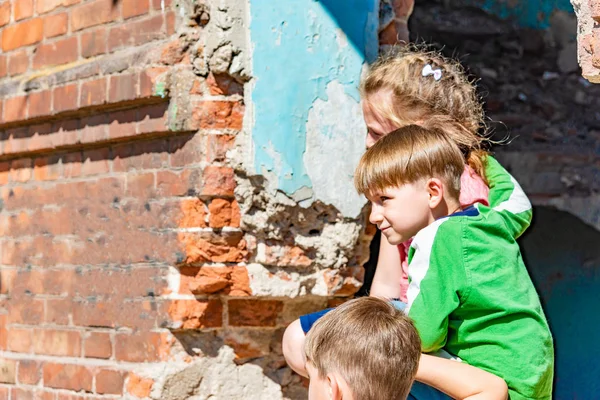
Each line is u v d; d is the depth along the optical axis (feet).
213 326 17.03
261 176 16.69
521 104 30.55
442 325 11.53
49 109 19.12
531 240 28.53
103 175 18.60
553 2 30.76
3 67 20.81
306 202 17.01
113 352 17.95
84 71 18.40
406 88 14.06
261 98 16.79
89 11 18.81
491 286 11.60
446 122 13.84
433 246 11.73
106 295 18.22
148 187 17.58
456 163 12.42
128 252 17.87
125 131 17.75
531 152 29.71
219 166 16.74
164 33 17.31
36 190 20.20
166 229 17.13
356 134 17.54
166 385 16.81
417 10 30.91
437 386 11.51
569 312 27.30
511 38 31.24
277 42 16.99
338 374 10.59
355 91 17.61
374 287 15.15
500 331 11.60
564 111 30.55
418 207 12.27
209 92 16.85
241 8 16.79
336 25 17.54
